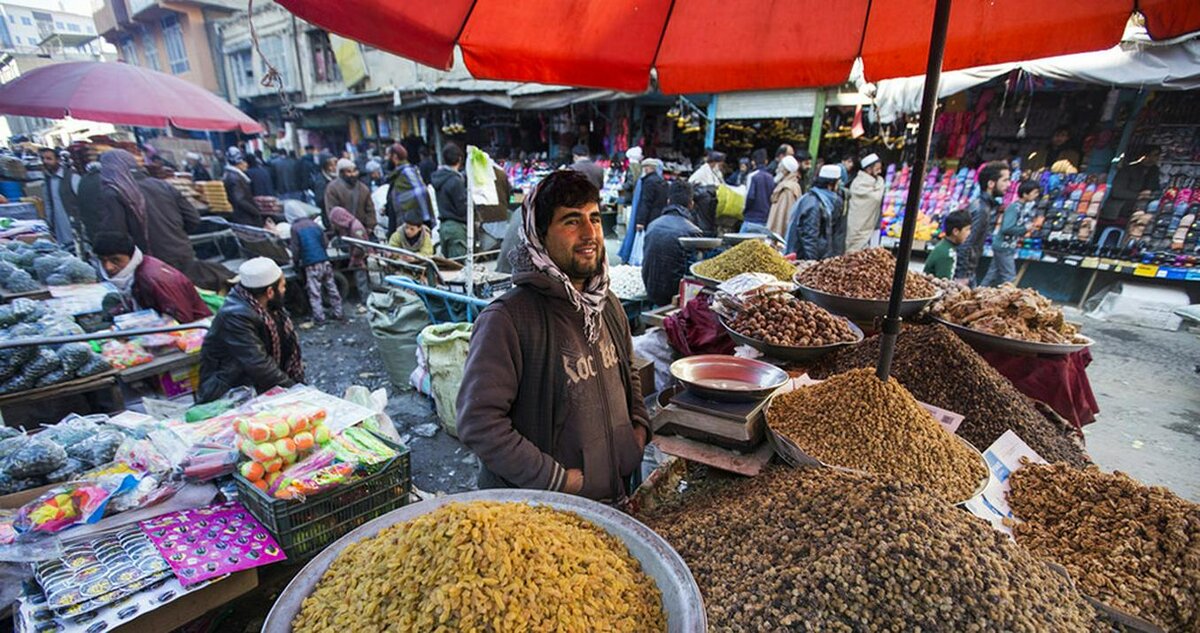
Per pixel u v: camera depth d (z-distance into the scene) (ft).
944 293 9.77
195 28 63.93
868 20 8.33
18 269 13.33
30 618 5.03
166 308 12.34
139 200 16.76
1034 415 6.67
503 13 6.44
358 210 23.25
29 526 5.62
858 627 3.33
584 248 5.08
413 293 14.89
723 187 22.95
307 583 3.42
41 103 19.65
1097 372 15.87
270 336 10.19
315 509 6.52
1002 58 7.54
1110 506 4.58
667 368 9.89
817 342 7.30
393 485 7.29
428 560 3.18
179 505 6.51
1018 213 19.39
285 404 8.20
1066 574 3.85
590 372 5.38
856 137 26.07
